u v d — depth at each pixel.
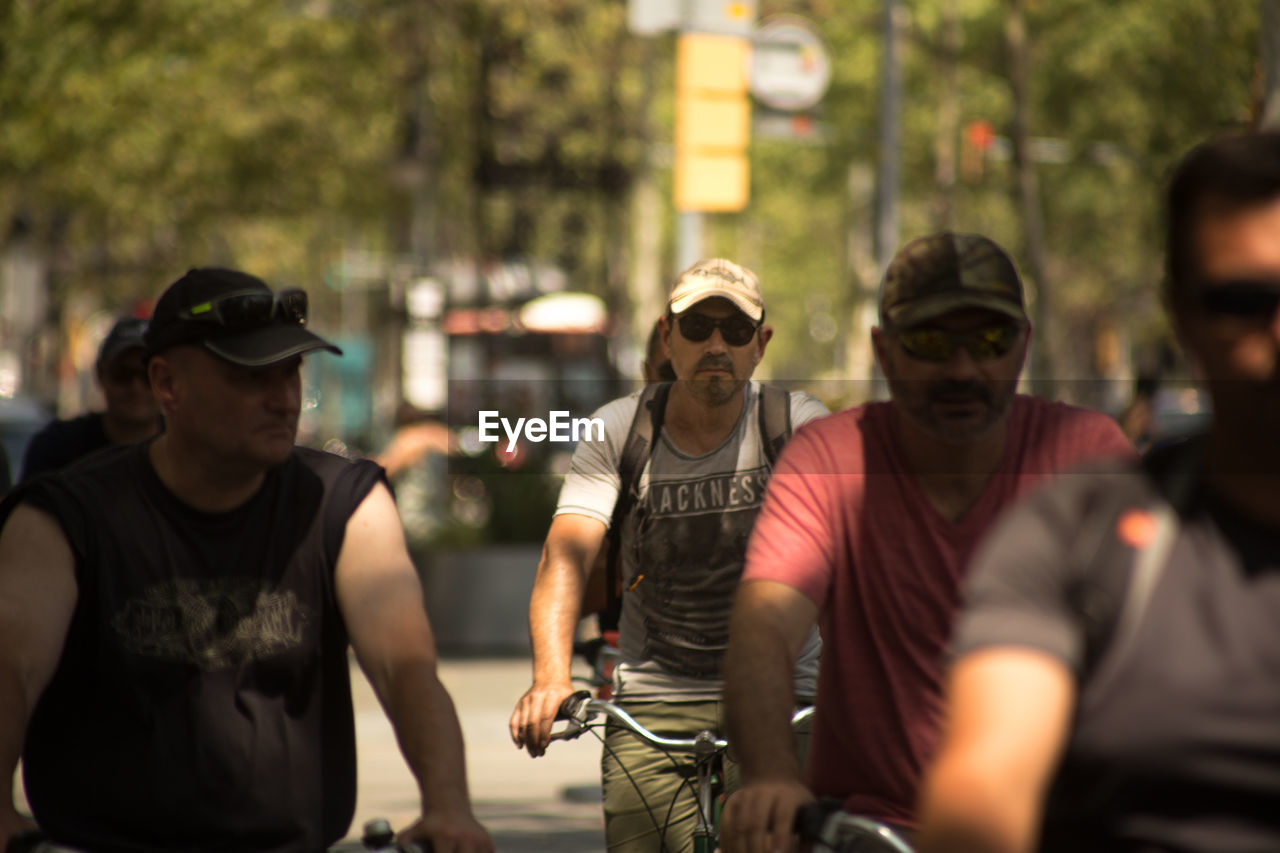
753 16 35.06
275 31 76.38
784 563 10.02
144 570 9.66
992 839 5.62
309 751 9.82
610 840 14.42
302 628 9.79
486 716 37.28
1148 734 5.85
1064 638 5.85
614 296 93.44
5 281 100.19
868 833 8.66
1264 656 5.84
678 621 14.37
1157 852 5.89
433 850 8.95
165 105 68.69
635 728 13.30
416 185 82.69
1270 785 5.80
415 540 50.03
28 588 9.48
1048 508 6.15
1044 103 98.81
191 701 9.62
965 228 116.31
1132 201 103.69
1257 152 5.93
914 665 10.04
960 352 9.75
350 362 129.25
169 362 9.59
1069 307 154.38
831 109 108.06
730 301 14.05
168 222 90.00
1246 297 5.89
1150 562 5.96
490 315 90.81
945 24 96.44
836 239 160.38
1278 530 5.97
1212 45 58.03
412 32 82.00
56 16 54.31
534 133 82.69
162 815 9.59
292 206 90.69
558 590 14.09
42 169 62.66
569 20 83.38
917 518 10.06
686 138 34.88
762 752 9.40
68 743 9.70
